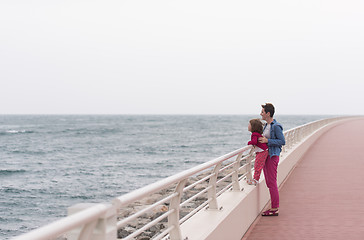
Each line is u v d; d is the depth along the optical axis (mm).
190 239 4828
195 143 70062
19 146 65750
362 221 7852
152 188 3371
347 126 51875
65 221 2078
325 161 17312
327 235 6918
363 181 12461
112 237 2768
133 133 105000
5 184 29906
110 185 29094
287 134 15969
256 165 8266
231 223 6203
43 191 27031
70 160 45938
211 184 6203
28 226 18234
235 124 185375
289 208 9055
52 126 158750
